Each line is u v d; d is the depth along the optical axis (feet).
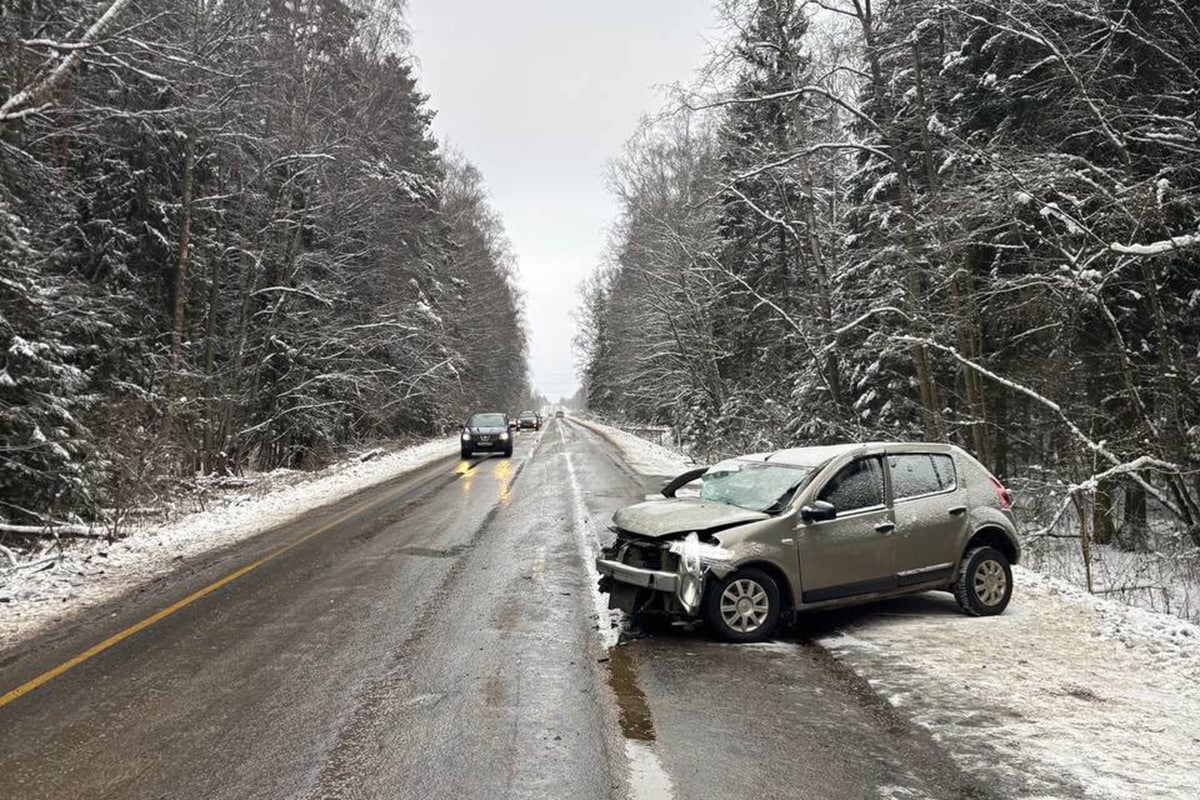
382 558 32.73
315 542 37.45
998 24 44.70
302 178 84.69
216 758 13.85
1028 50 47.55
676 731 14.82
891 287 63.67
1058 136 47.09
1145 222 39.24
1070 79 42.96
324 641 21.01
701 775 13.00
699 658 19.19
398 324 99.40
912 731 14.76
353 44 86.48
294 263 86.43
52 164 58.80
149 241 68.28
